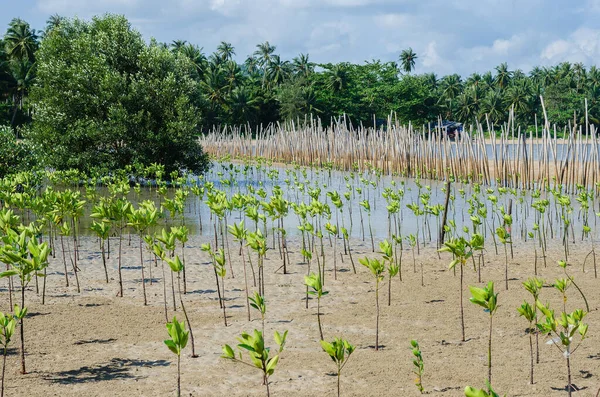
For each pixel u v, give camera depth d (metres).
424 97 103.12
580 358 8.40
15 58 86.25
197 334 9.75
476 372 7.93
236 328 10.03
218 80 100.81
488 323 10.16
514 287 12.76
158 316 10.70
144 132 34.66
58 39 36.62
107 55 35.81
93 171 31.30
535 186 31.22
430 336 9.52
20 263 8.53
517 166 30.95
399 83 99.44
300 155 51.38
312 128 53.03
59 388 7.48
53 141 34.91
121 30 36.44
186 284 13.14
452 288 12.71
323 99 98.31
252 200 17.09
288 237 19.27
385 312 10.90
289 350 8.94
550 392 7.26
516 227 21.00
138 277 13.78
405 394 7.25
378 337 9.49
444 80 138.62
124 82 34.53
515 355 8.59
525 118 112.88
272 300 11.84
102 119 35.28
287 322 10.38
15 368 8.17
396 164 40.62
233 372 8.09
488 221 22.33
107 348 9.04
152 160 35.34
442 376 7.80
